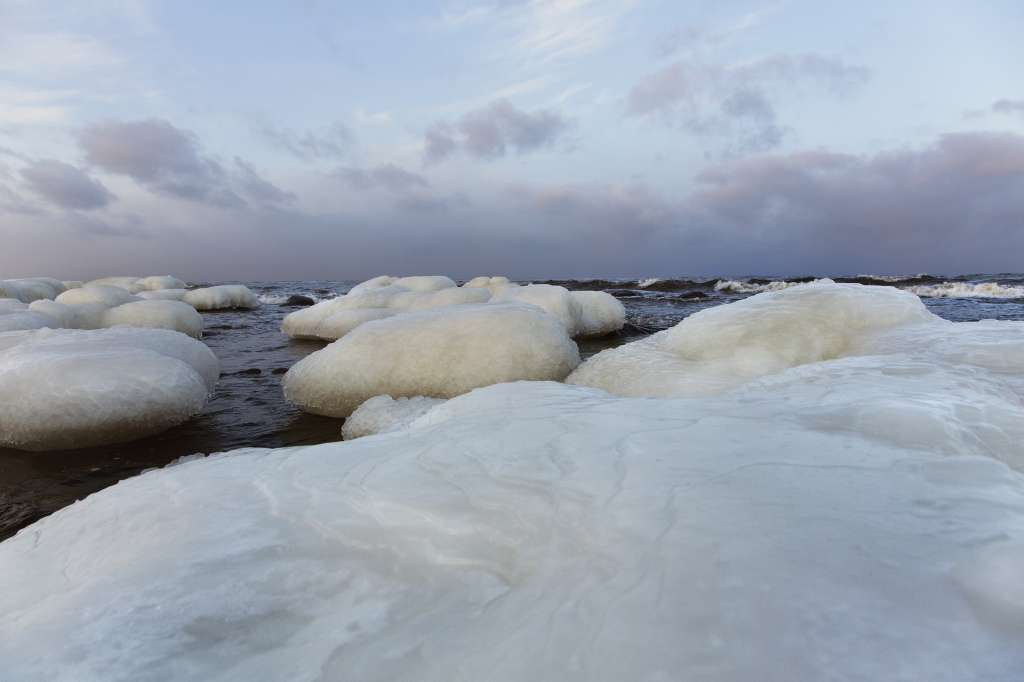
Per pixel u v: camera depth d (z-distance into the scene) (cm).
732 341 327
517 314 410
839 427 134
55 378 299
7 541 124
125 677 72
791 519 85
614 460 118
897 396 155
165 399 319
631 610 69
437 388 362
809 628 61
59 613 88
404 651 71
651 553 80
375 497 114
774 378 220
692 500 95
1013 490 93
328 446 158
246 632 79
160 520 117
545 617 71
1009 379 204
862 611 63
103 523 121
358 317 729
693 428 138
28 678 73
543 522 96
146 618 83
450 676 65
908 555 73
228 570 94
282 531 106
